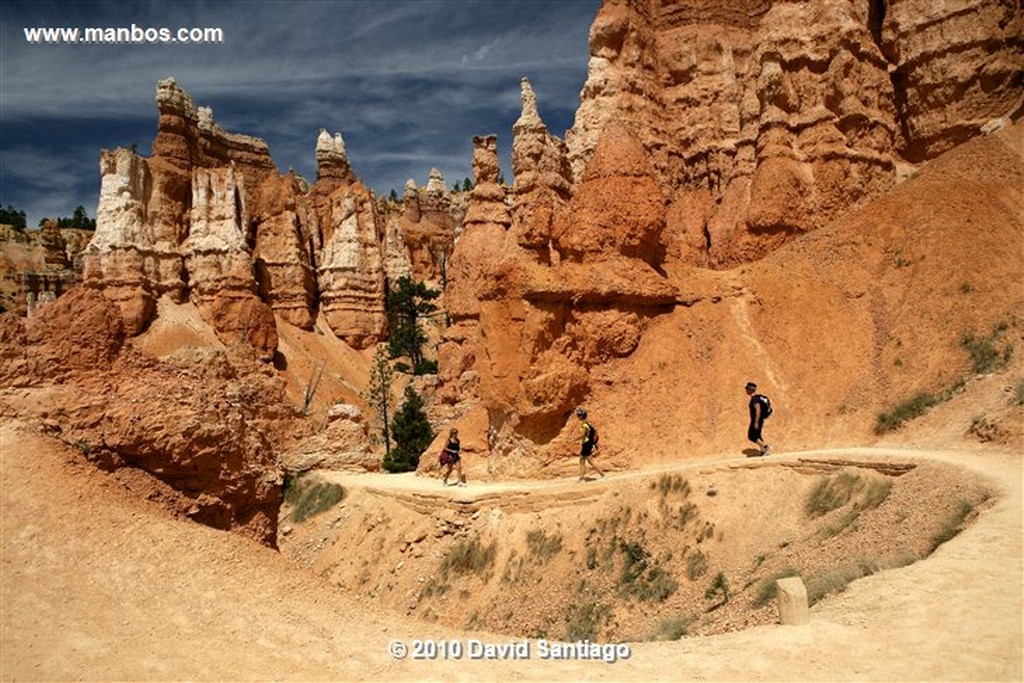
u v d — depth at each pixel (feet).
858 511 61.87
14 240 386.32
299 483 147.43
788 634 40.40
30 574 36.60
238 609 39.47
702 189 150.71
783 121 127.65
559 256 118.11
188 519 48.88
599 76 152.56
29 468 41.96
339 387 257.55
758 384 98.22
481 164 194.29
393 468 175.73
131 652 33.76
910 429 79.92
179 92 267.59
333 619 41.91
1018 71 122.11
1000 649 34.40
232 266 247.09
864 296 102.06
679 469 82.53
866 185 123.95
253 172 306.35
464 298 187.83
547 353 103.65
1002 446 64.54
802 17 131.95
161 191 249.96
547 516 89.40
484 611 83.76
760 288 110.01
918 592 41.57
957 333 88.84
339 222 304.09
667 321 109.19
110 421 47.88
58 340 49.93
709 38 157.07
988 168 106.42
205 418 52.80
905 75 134.51
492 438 115.24
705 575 68.74
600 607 72.59
